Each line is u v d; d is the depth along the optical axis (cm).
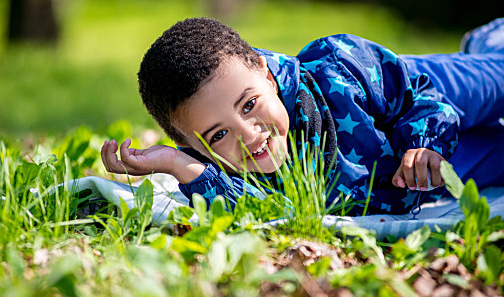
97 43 1570
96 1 2023
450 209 272
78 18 1872
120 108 855
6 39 1463
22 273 178
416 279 190
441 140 258
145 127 470
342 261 205
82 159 312
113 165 244
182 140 252
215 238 195
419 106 262
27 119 827
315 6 2009
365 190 263
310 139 252
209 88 227
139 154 245
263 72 243
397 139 261
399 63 270
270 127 233
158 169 243
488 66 302
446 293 179
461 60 305
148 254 182
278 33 1553
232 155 233
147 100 245
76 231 228
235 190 242
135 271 182
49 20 1462
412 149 247
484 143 299
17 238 207
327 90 260
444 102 289
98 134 378
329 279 181
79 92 985
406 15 1770
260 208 231
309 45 278
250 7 1869
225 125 229
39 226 215
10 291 158
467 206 202
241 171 237
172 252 195
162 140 346
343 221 229
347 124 259
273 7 1998
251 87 230
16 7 1442
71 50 1463
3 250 197
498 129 301
